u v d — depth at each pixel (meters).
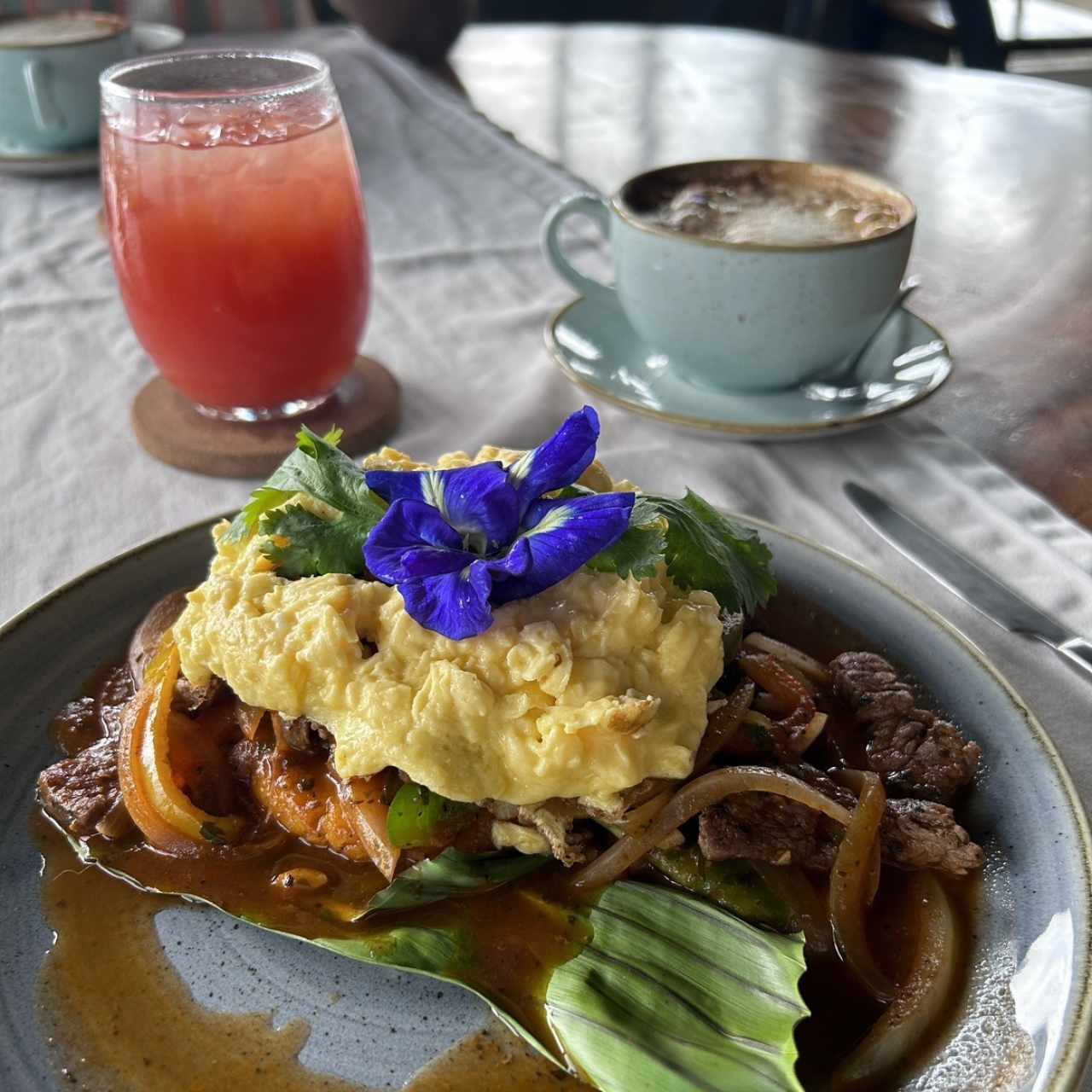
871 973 0.22
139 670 0.27
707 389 0.42
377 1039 0.21
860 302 0.39
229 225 0.36
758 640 0.29
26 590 0.33
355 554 0.26
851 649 0.29
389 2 0.80
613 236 0.42
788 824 0.24
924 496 0.37
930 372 0.41
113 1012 0.21
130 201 0.36
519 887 0.24
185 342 0.38
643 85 0.76
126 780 0.25
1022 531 0.35
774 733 0.26
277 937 0.23
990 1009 0.21
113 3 0.90
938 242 0.54
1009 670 0.30
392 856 0.24
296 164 0.37
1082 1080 0.20
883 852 0.24
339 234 0.38
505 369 0.46
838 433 0.39
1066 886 0.22
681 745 0.24
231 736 0.27
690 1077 0.20
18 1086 0.20
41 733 0.26
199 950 0.23
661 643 0.24
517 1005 0.22
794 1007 0.22
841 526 0.36
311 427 0.40
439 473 0.25
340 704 0.24
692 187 0.44
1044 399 0.42
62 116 0.61
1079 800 0.23
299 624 0.24
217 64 0.40
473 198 0.61
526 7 1.37
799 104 0.72
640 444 0.41
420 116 0.71
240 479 0.39
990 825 0.24
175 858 0.24
